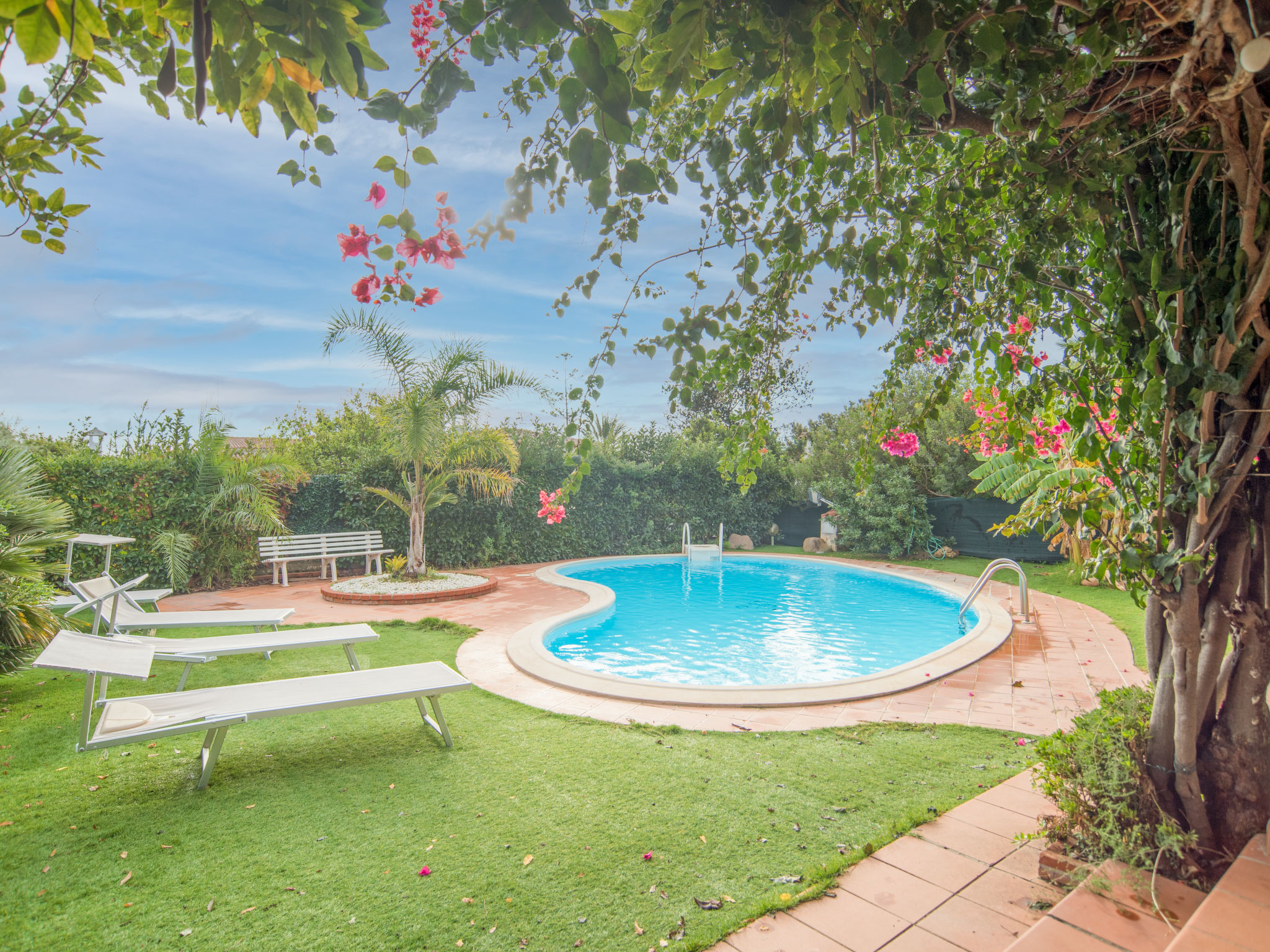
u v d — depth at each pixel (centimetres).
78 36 102
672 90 144
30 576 575
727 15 142
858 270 198
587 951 246
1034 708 534
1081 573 1190
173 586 1027
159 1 110
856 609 1130
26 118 208
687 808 360
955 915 265
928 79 144
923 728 487
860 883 287
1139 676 631
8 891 281
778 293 279
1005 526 802
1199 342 220
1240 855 247
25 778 395
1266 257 195
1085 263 257
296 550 1230
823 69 149
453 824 343
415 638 788
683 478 1897
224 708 390
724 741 460
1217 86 170
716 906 272
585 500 1698
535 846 321
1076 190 204
